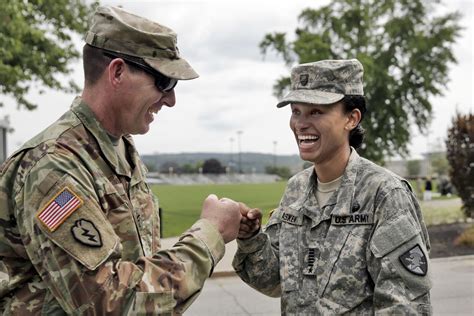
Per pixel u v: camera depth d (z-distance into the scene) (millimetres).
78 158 1729
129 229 1828
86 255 1583
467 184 12461
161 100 1894
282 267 2213
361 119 2211
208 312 6281
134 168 2076
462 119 12383
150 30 1804
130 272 1634
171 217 16891
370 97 20203
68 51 13539
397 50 20453
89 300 1565
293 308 2145
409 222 1970
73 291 1574
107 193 1781
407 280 1897
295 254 2197
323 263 2090
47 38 12930
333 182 2215
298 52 20500
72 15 13328
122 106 1824
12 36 10594
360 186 2117
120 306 1576
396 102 20125
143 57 1779
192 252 1729
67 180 1629
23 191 1659
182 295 1660
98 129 1829
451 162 12680
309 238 2184
